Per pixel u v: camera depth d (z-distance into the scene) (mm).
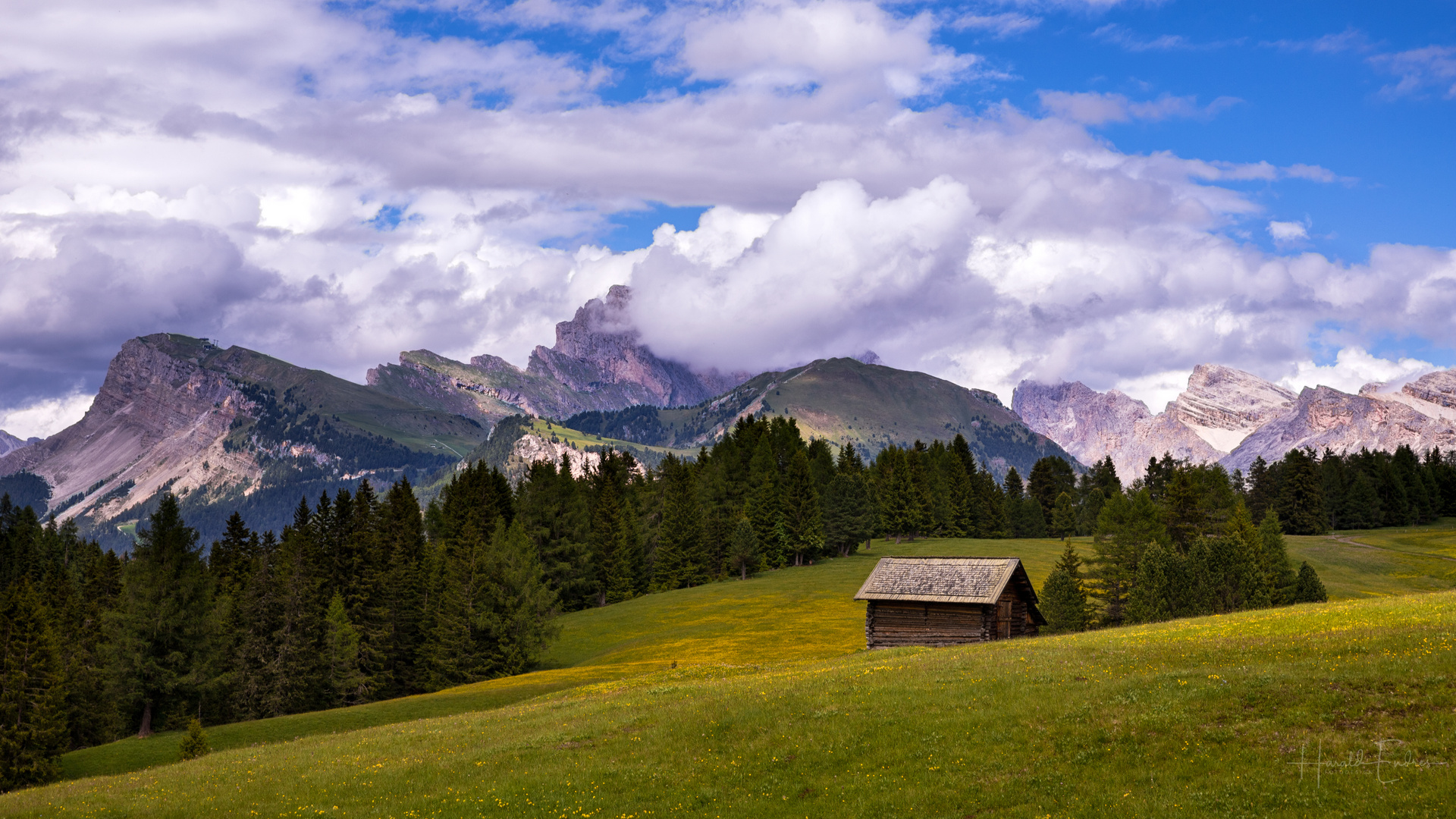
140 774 40812
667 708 37250
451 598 94375
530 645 93000
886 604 63219
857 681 37062
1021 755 26719
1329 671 28625
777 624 101750
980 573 62219
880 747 28875
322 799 31172
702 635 98875
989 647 47906
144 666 78938
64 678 67250
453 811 28562
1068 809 23406
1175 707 27797
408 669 99938
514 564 96188
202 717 85562
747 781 28203
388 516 119625
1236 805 22094
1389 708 25469
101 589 109750
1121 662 34500
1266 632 39500
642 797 28125
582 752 32625
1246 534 99500
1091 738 26797
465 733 39188
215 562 113750
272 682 84812
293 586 88625
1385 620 37531
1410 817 20359
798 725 31766
